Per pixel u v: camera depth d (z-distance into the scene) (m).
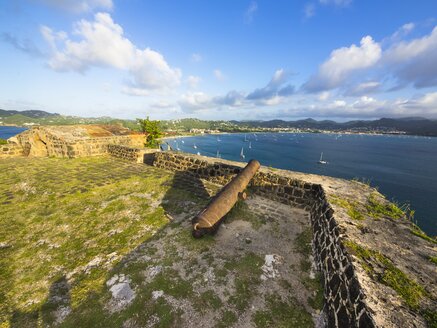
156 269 4.08
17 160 11.20
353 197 5.16
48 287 3.77
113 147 12.73
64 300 3.52
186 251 4.57
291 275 4.02
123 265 4.21
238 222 5.69
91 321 3.16
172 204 6.68
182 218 5.90
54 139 12.76
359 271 2.61
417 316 2.04
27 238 5.14
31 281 3.91
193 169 9.17
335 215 4.09
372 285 2.40
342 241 3.25
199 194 7.42
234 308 3.36
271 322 3.17
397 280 2.48
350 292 2.58
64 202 6.80
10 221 5.79
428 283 2.46
